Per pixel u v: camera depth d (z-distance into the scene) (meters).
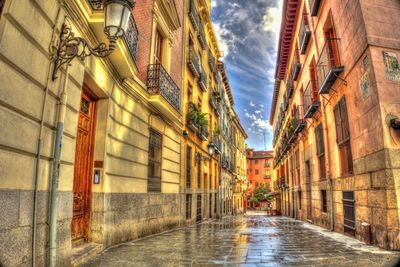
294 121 17.91
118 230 6.79
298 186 18.73
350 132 8.38
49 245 3.81
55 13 4.13
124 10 4.06
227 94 32.06
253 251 6.04
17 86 3.32
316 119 13.14
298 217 19.11
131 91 7.84
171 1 10.80
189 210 13.93
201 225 13.65
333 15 9.41
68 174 4.52
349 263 4.83
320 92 10.54
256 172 72.25
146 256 5.47
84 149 6.16
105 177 6.25
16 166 3.30
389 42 6.99
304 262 4.93
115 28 4.02
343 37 8.58
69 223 4.46
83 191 6.00
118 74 6.99
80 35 5.04
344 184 9.11
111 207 6.46
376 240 6.73
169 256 5.48
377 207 6.70
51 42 4.02
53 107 4.11
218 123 24.16
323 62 10.18
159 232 9.59
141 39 8.70
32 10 3.59
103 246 6.01
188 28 14.91
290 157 23.17
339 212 9.70
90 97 6.45
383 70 6.75
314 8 11.21
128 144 7.61
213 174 21.11
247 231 10.42
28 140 3.53
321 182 12.23
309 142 14.88
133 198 7.71
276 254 5.70
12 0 3.20
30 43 3.57
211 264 4.79
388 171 6.26
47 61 3.95
